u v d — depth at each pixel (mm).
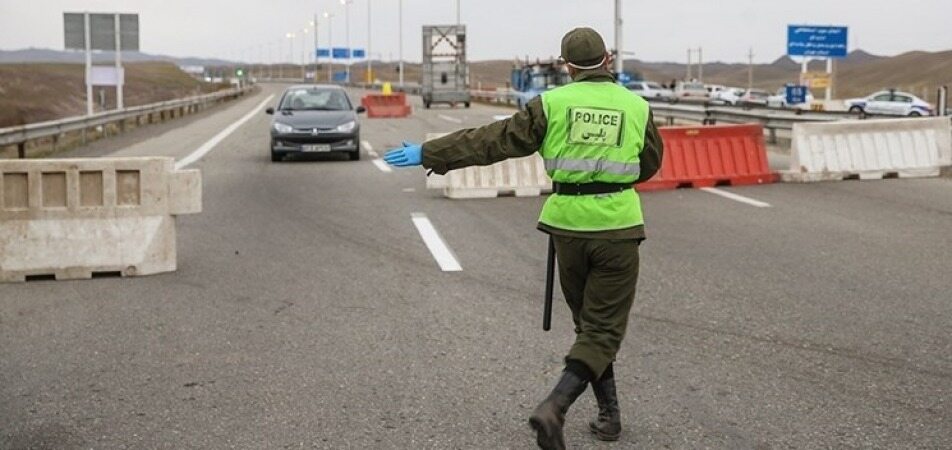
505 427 4805
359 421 4902
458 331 6676
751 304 7414
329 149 19984
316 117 20375
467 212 12531
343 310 7312
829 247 9852
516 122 4301
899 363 5852
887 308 7258
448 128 34312
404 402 5199
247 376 5680
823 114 26484
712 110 26891
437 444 4582
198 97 53062
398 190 15086
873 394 5273
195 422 4898
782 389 5371
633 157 4344
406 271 8773
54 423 4891
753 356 6023
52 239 8508
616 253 4336
